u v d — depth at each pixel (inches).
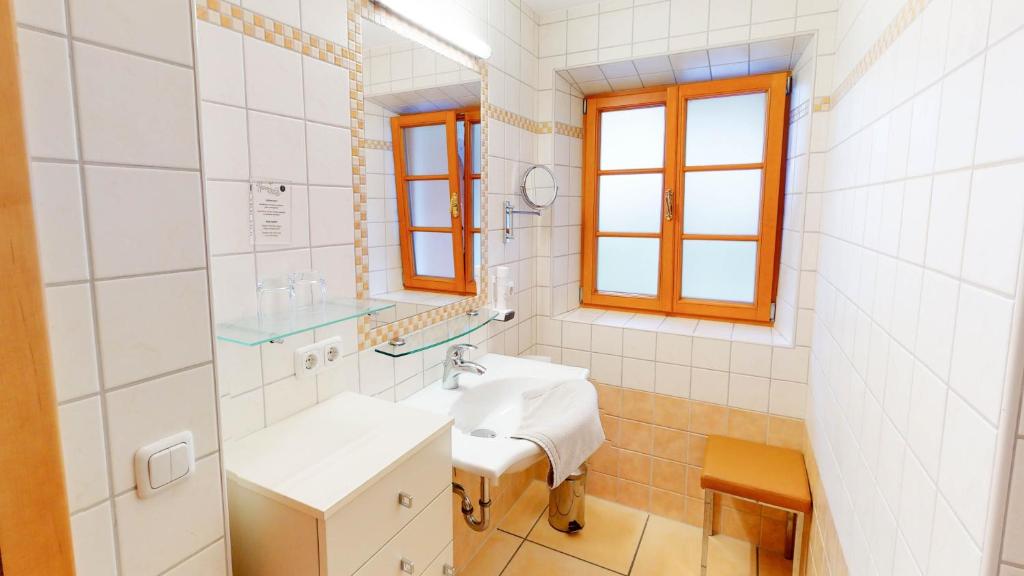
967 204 28.2
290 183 47.2
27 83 23.4
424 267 67.8
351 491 36.5
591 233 109.8
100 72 26.1
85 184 25.8
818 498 65.2
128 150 27.5
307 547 35.7
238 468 39.4
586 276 111.3
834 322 62.6
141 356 28.9
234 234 42.7
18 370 22.6
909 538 33.8
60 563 24.7
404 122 61.8
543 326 102.3
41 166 24.1
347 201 53.9
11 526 22.8
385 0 56.4
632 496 96.5
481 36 77.3
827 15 74.9
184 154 30.4
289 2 46.1
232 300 42.9
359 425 47.0
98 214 26.5
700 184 99.9
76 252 25.7
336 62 51.5
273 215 45.8
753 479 73.2
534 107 96.3
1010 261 23.3
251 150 43.5
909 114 39.0
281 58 45.6
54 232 24.7
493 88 81.4
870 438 43.9
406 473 42.7
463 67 73.2
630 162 106.7
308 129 48.8
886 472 39.2
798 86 86.0
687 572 80.0
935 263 32.3
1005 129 24.2
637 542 87.1
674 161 99.7
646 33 87.1
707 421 88.9
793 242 84.7
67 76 24.8
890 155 43.3
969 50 28.8
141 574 29.9
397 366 64.6
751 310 96.7
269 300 46.0
